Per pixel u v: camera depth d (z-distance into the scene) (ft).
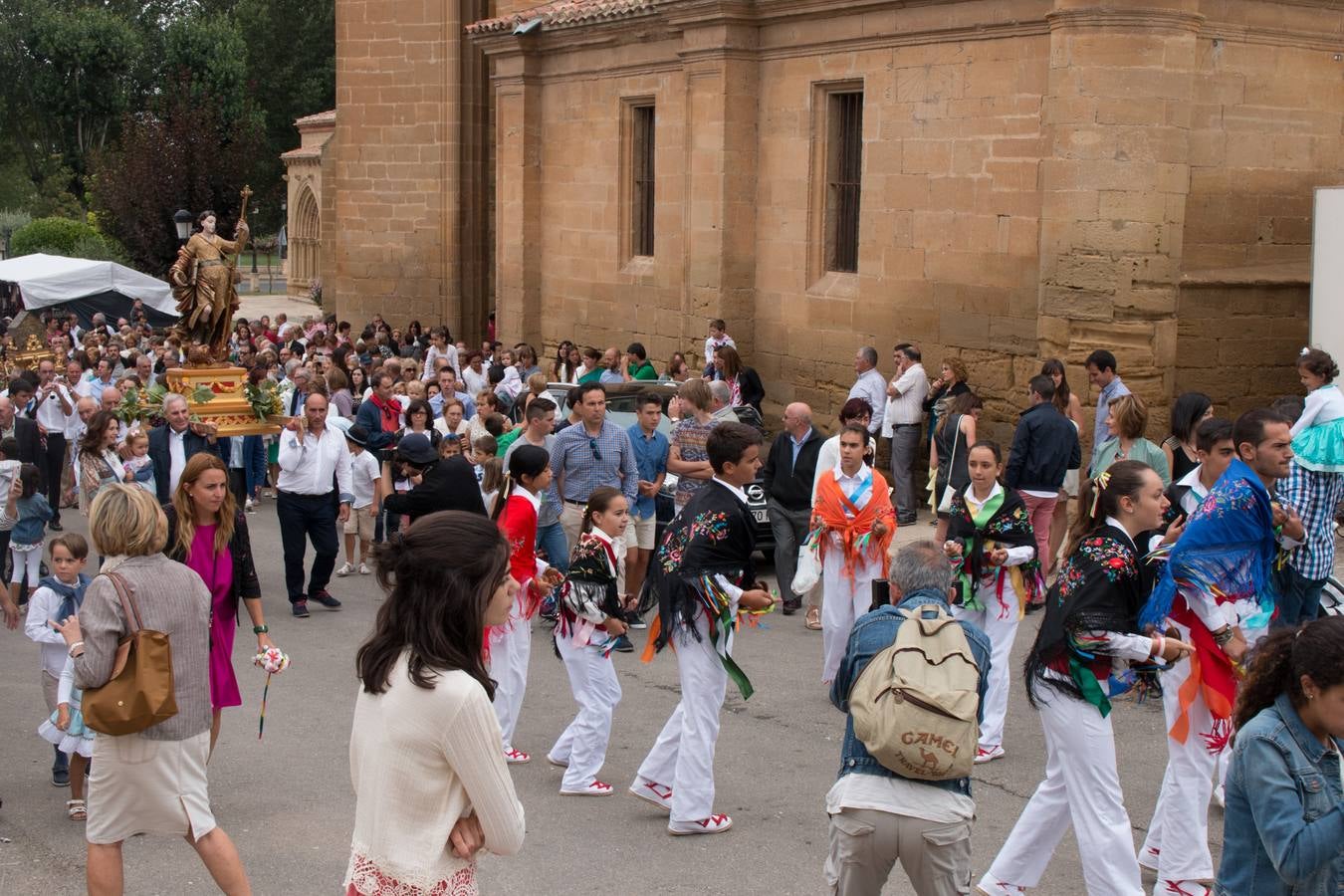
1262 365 51.26
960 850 17.52
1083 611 20.16
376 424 48.14
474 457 42.70
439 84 94.48
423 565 13.30
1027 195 50.98
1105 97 46.83
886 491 32.53
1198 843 21.68
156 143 161.48
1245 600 22.41
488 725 13.24
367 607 43.60
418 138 95.50
